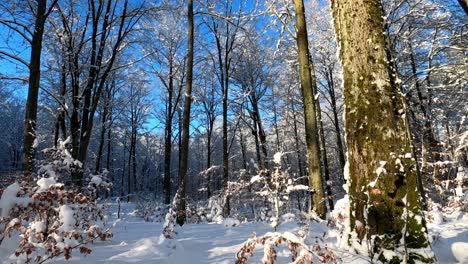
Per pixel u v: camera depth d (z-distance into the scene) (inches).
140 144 1814.7
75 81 579.5
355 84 146.9
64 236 140.3
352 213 143.1
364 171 140.0
